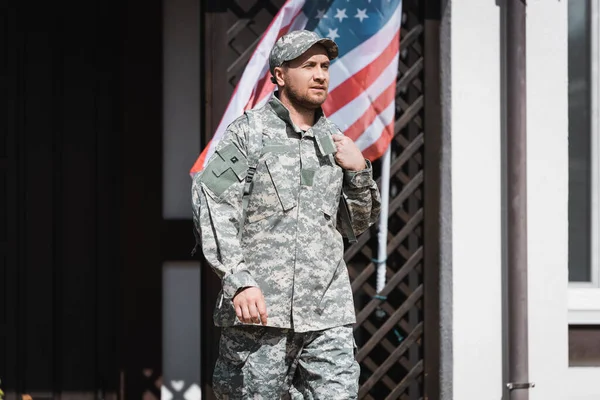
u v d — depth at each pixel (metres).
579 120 14.78
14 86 14.42
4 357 14.42
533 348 13.87
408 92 13.75
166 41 14.34
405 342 13.41
